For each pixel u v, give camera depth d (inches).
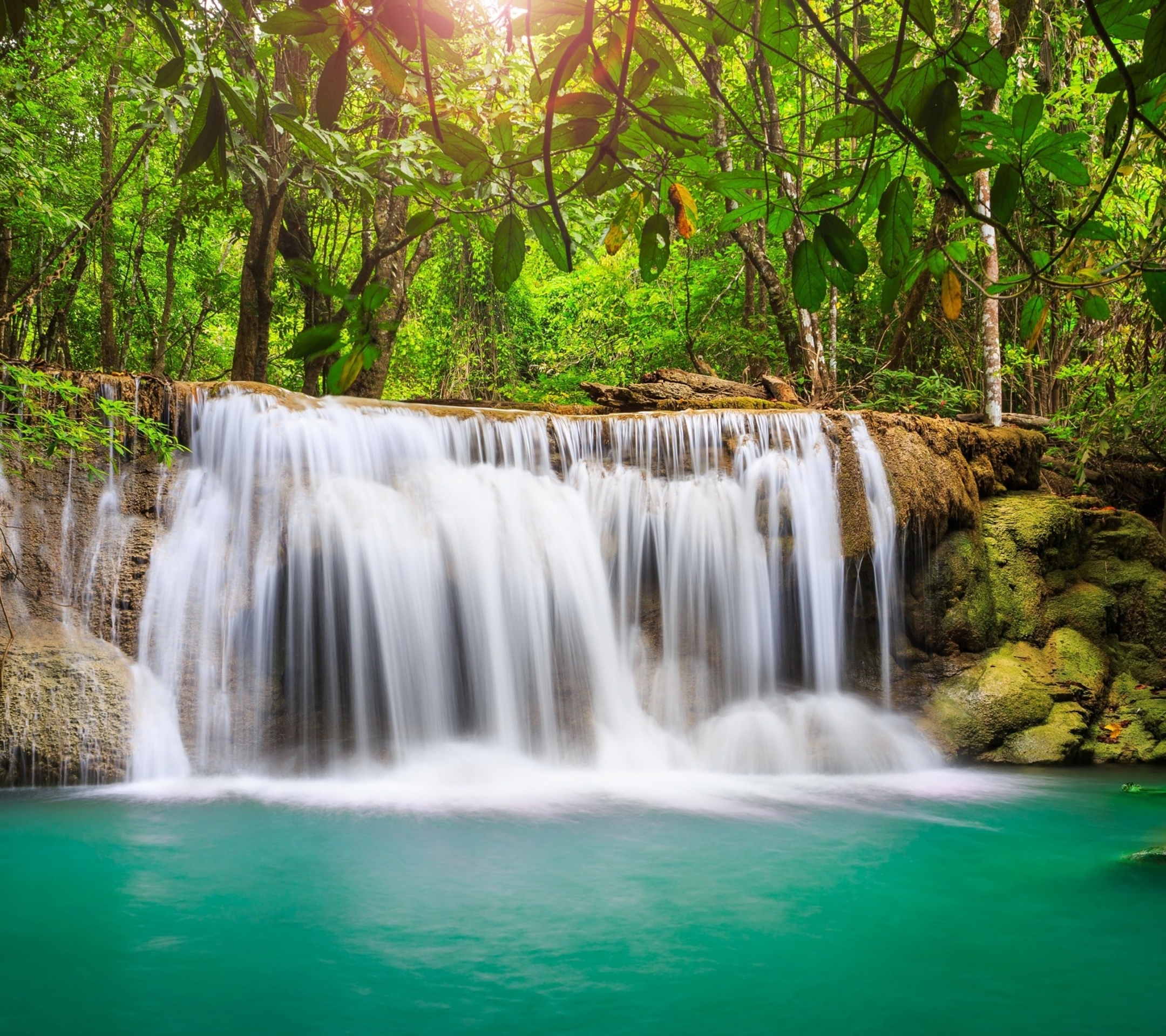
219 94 58.3
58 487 325.4
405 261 650.2
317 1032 145.9
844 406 553.6
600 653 371.2
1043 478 490.3
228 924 190.2
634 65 57.9
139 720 311.9
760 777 342.3
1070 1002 159.2
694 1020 151.6
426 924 191.6
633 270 796.6
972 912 204.1
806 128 539.5
